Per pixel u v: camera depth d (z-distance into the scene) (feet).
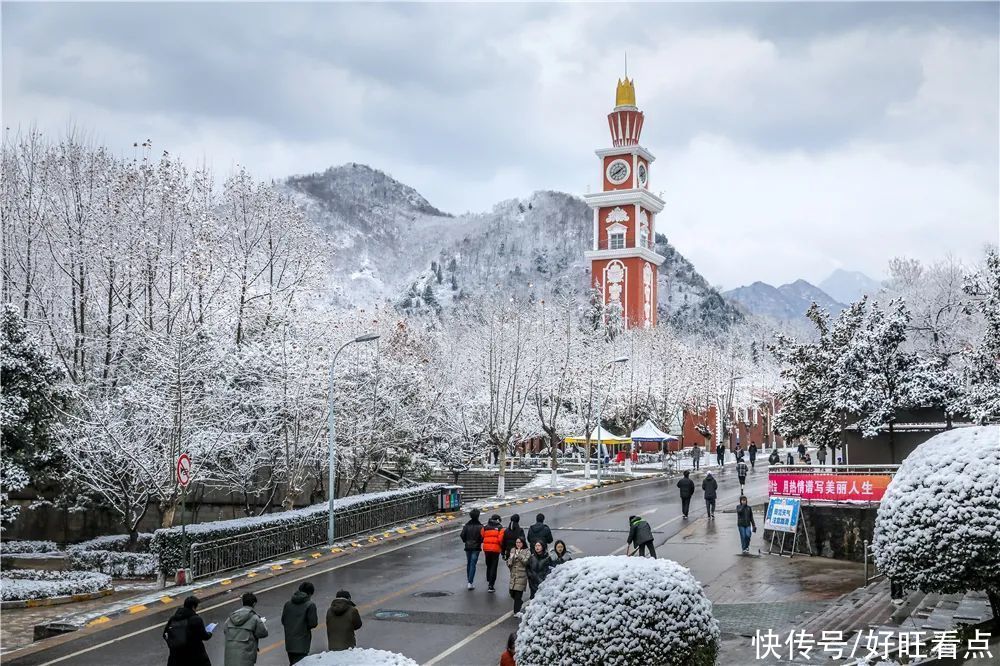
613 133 371.35
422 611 64.18
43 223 126.31
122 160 127.95
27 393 99.86
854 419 115.34
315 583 76.54
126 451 101.19
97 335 121.80
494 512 130.41
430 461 164.35
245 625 41.04
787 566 80.33
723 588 70.79
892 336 110.52
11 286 126.31
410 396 147.02
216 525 84.84
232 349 119.96
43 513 130.62
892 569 38.09
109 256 122.01
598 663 29.19
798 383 128.06
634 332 274.77
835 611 58.08
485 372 181.68
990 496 35.86
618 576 30.17
